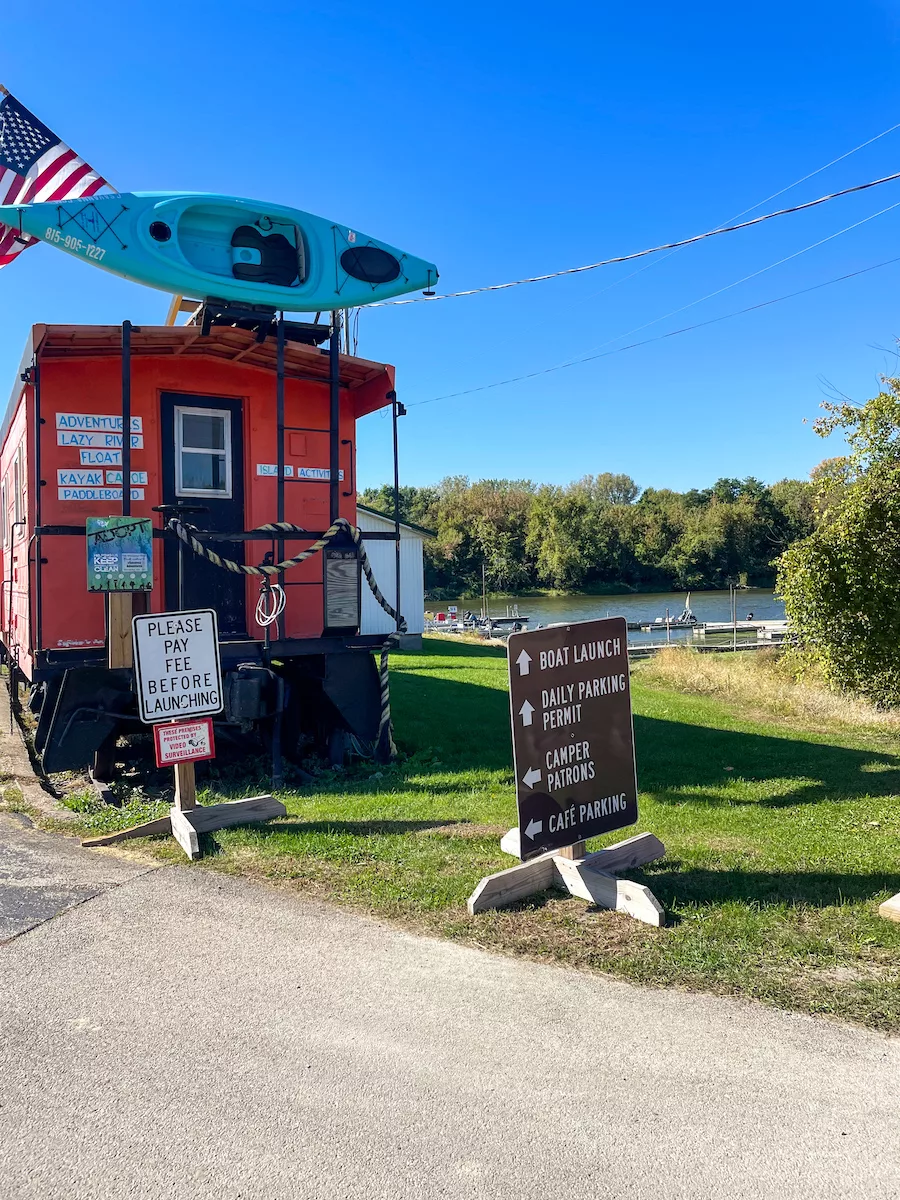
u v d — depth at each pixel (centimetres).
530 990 334
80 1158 237
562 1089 269
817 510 1306
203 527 766
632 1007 320
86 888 440
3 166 902
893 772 745
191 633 546
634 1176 230
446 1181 228
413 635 2173
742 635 3591
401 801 623
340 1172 231
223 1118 254
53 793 654
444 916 404
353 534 741
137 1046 294
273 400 791
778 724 1102
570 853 445
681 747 873
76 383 713
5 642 1055
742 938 372
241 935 385
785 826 557
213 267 673
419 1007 321
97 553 635
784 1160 236
